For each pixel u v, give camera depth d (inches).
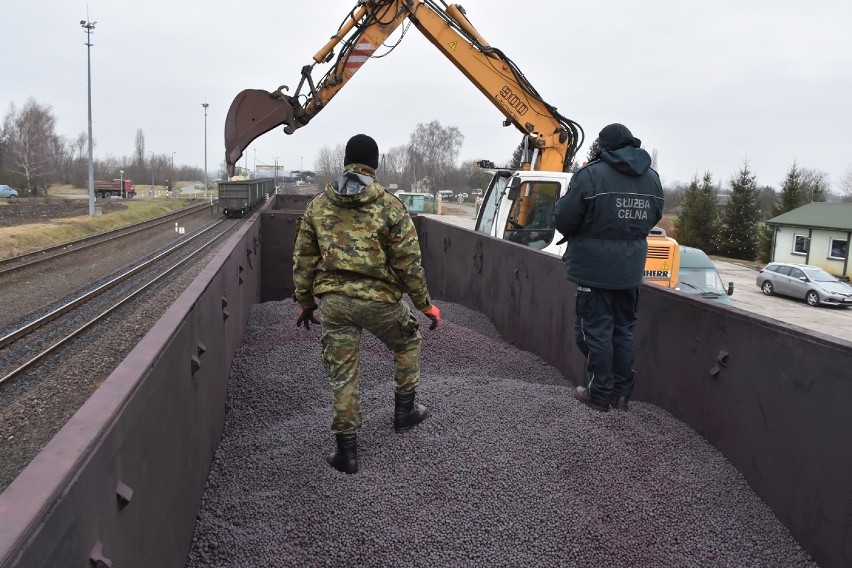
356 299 124.0
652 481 121.7
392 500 113.5
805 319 1120.8
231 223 1696.6
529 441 132.4
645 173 149.4
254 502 118.1
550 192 392.8
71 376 325.1
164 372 87.9
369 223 123.6
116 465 64.8
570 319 198.7
